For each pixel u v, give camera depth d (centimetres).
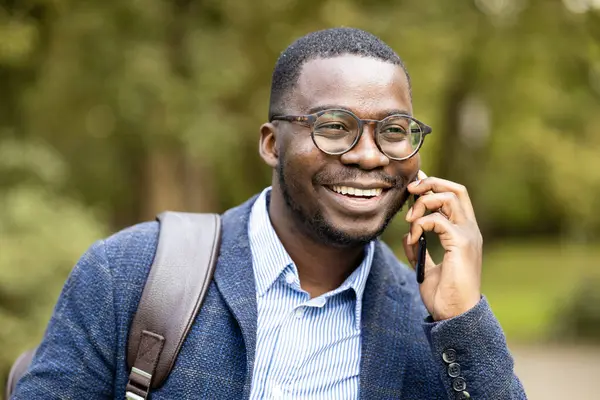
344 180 207
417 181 228
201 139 982
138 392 204
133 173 1332
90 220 788
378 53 215
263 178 1486
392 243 1906
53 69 941
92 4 941
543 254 3145
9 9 882
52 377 207
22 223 664
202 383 206
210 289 218
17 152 777
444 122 1928
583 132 2145
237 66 1016
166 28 1041
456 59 1437
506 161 2222
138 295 212
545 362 1164
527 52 1515
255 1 1034
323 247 220
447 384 211
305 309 218
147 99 962
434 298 218
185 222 231
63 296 218
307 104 210
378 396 215
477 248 221
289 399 208
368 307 225
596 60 1513
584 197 2312
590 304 1483
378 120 208
